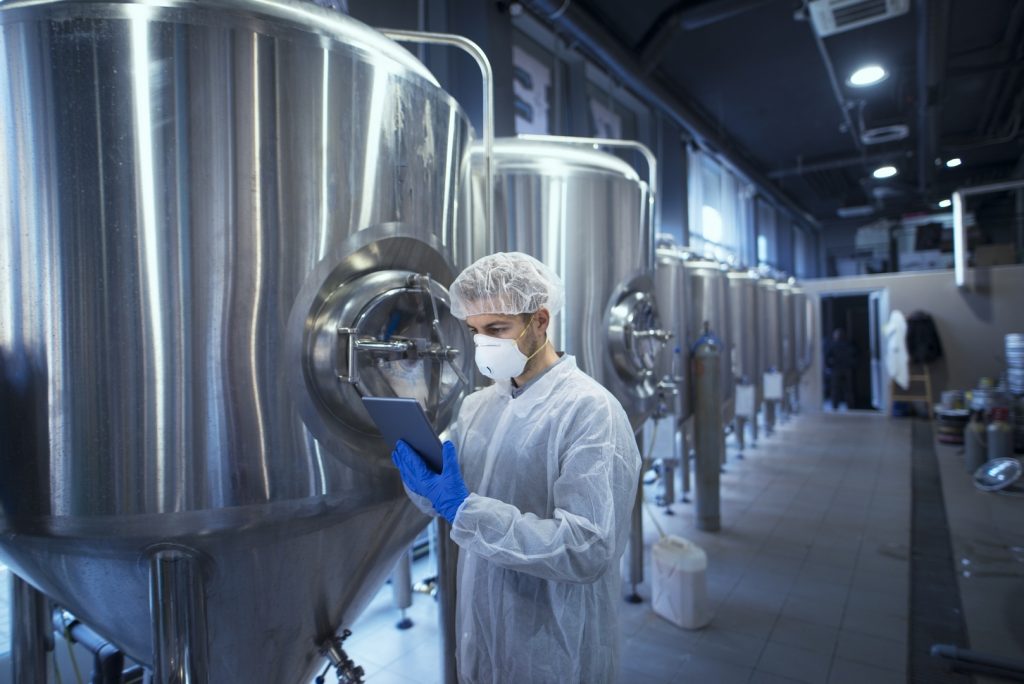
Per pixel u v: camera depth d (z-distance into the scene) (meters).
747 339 4.49
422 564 2.92
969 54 4.73
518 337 1.00
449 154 1.22
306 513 0.98
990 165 7.66
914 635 2.22
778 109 5.68
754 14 4.05
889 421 7.21
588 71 4.34
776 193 7.39
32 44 0.86
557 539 0.85
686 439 3.88
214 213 0.87
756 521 3.52
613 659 1.06
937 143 5.51
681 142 5.21
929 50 3.82
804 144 6.69
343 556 1.11
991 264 7.27
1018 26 4.34
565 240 1.85
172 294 0.85
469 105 2.85
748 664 2.04
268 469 0.93
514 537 0.86
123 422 0.85
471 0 2.86
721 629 2.28
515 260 1.03
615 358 1.99
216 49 0.87
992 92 5.46
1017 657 2.04
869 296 8.20
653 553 2.42
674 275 3.15
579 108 4.09
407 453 0.96
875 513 3.65
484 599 1.03
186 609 0.93
